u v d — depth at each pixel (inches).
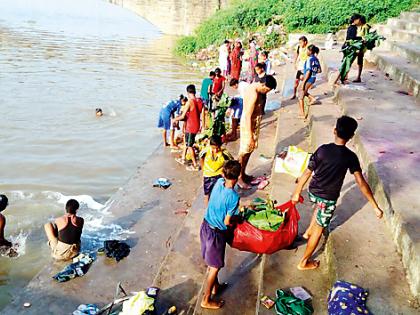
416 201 199.3
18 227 319.9
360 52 401.1
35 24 1577.3
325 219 180.4
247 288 206.7
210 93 489.4
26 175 408.5
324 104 392.2
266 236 189.6
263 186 299.0
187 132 394.3
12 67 873.5
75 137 515.2
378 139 272.5
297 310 165.9
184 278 228.4
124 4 1596.9
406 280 169.9
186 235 266.2
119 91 737.0
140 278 251.6
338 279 169.9
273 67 701.9
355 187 242.4
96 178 411.5
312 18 893.8
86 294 238.1
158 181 370.6
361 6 840.3
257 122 284.5
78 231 271.9
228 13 1159.0
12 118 568.1
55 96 683.4
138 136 529.0
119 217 319.9
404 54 486.0
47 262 279.9
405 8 802.8
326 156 175.2
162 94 731.4
